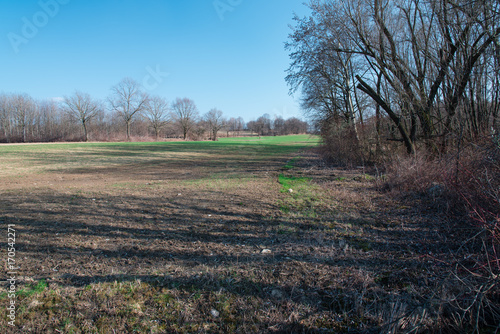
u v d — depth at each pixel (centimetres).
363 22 1097
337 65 1564
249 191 859
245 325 256
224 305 284
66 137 6006
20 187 977
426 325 249
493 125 693
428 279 316
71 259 383
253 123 11362
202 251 412
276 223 538
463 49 833
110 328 251
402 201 646
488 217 382
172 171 1494
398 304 276
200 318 267
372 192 779
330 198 731
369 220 537
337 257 384
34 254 397
